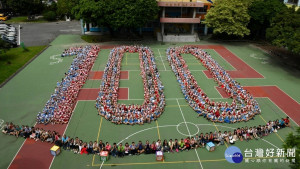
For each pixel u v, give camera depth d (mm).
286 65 51031
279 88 41250
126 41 65312
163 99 35188
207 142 27516
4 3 93000
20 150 26641
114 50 54812
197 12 72062
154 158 25922
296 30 44188
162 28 67250
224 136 28297
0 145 27312
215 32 63500
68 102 34156
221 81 41375
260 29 68688
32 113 33375
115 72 43375
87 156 25984
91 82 41938
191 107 35125
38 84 41094
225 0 62469
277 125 30531
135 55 55031
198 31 75562
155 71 44125
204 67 49094
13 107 34625
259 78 44875
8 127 29250
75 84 39000
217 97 37969
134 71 46906
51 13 86750
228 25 61406
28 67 47500
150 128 30641
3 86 40219
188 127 30953
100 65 49062
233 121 31766
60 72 45625
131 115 31281
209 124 31578
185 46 60406
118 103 35875
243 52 58719
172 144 26891
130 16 57438
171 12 73312
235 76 45625
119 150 25969
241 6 61750
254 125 31438
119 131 29969
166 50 57438
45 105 33594
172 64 48281
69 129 30078
